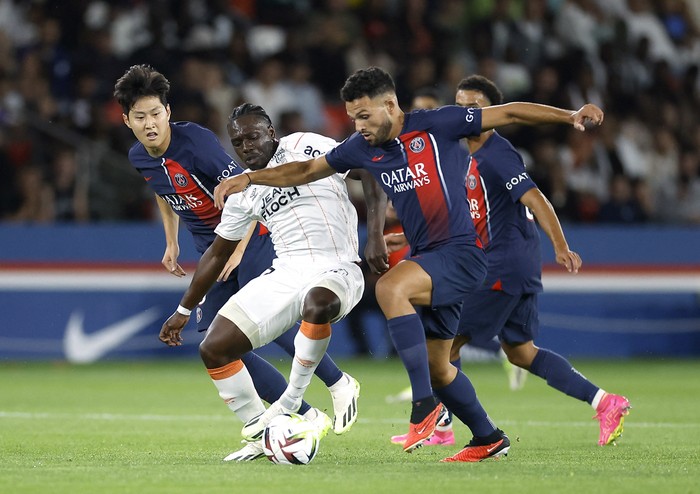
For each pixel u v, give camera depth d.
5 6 55.97
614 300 50.81
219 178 23.50
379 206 21.47
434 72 58.03
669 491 16.34
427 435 19.14
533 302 25.16
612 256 50.75
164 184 24.14
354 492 16.08
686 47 65.25
